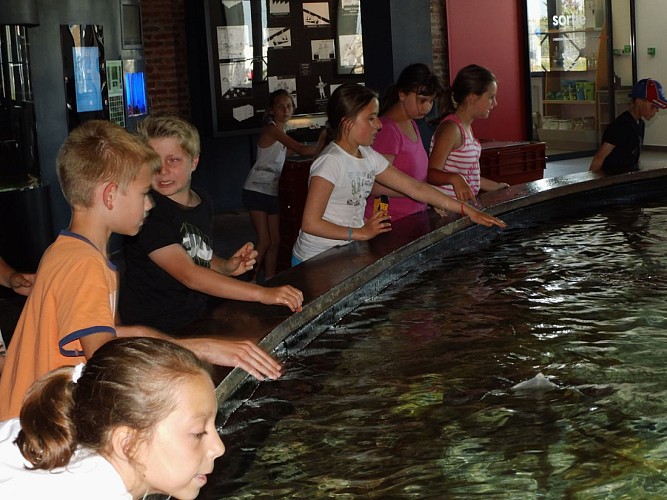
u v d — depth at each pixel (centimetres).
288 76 1180
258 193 771
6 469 160
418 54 919
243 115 1157
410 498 230
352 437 266
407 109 523
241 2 1134
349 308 396
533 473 242
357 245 460
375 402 291
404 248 459
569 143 1541
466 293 423
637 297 407
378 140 516
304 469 246
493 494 231
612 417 277
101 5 811
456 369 321
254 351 283
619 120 738
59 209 775
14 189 724
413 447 259
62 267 230
